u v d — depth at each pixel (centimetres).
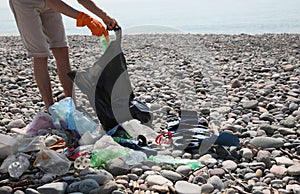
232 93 433
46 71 344
